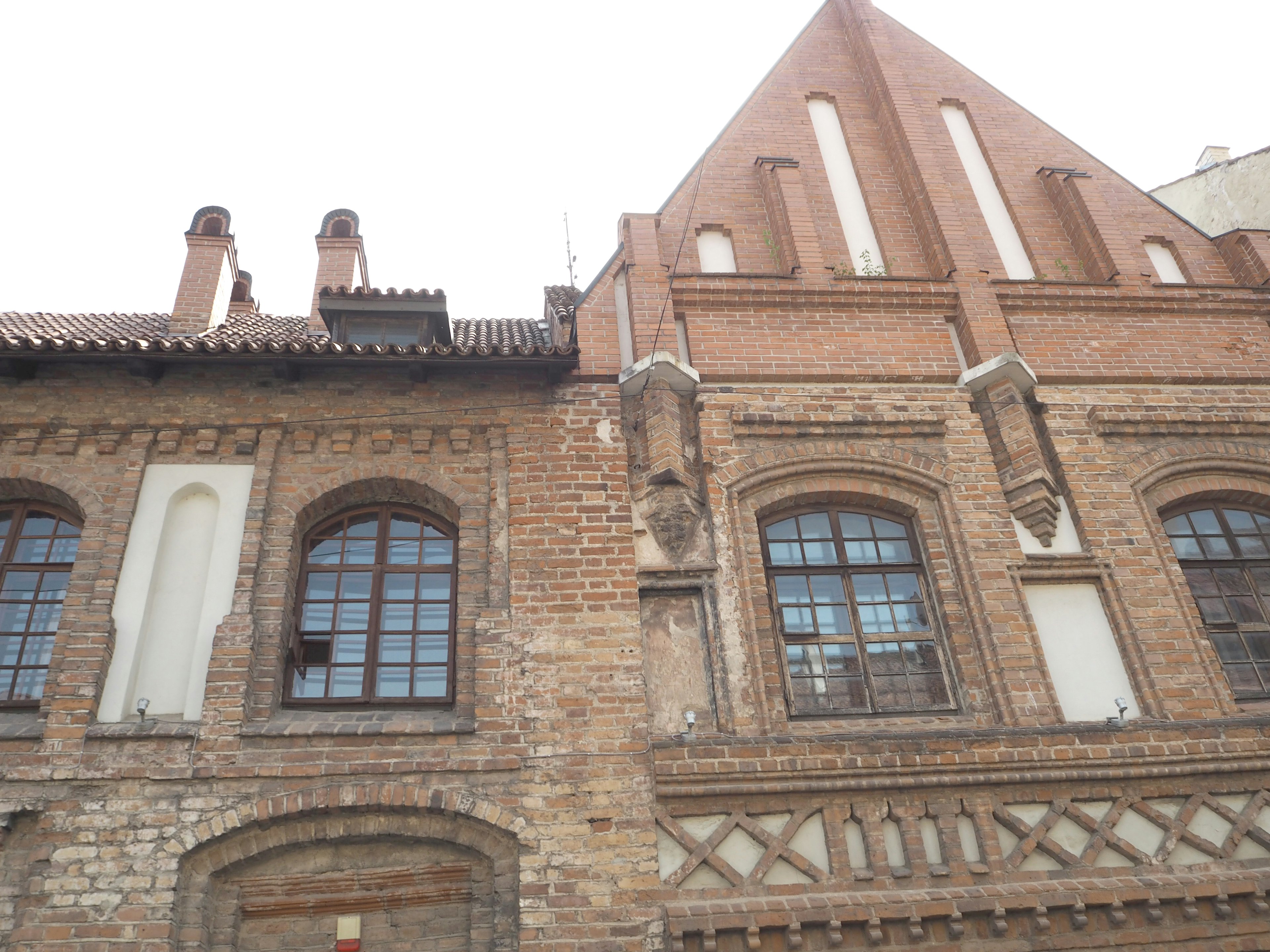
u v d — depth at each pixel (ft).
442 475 29.25
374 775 23.99
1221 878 24.17
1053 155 40.88
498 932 22.77
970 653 27.94
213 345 28.81
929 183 37.14
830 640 28.37
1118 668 27.91
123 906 21.98
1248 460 32.22
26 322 42.55
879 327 33.81
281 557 27.48
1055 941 23.18
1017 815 25.02
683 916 22.35
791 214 35.81
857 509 30.96
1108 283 35.86
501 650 25.95
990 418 32.17
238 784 23.65
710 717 26.07
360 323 38.29
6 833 22.86
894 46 43.37
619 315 33.22
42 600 27.55
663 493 29.01
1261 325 36.14
